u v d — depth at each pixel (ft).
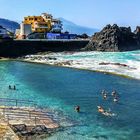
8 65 391.65
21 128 151.94
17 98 217.77
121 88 262.47
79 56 483.10
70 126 164.66
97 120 177.17
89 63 403.95
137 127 167.94
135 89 259.19
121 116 185.68
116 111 196.03
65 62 411.34
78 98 225.97
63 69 364.17
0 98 201.87
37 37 625.41
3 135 140.67
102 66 378.12
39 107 196.24
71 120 174.70
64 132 155.74
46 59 446.60
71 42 565.94
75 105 206.80
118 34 592.19
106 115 186.80
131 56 490.90
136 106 208.03
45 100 217.15
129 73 331.16
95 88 261.03
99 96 233.55
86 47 575.79
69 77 312.09
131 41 627.87
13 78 299.38
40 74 327.88
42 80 293.43
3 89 246.27
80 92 245.24
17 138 139.13
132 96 235.20
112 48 575.38
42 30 653.71
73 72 342.64
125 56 489.26
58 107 200.34
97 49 574.97
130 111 196.44
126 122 175.32
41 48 525.34
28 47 509.76
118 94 240.73
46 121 168.35
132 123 173.99
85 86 269.03
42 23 652.89
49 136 148.97
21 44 502.38
